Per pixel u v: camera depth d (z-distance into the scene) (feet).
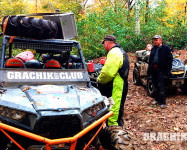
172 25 45.96
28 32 10.25
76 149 9.15
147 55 23.76
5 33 10.36
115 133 9.43
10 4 47.73
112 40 12.16
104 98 9.86
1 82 9.23
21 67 10.50
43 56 12.60
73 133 7.77
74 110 7.81
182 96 20.79
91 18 41.63
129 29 45.88
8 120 7.55
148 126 14.94
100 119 8.75
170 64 18.24
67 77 10.52
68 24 11.82
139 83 25.66
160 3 47.73
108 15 42.45
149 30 46.44
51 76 10.23
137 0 45.85
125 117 16.62
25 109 7.59
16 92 8.63
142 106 18.88
